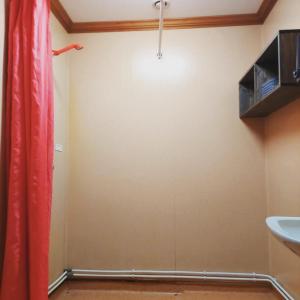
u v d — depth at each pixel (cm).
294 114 184
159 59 251
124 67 253
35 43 160
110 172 247
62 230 239
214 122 243
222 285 232
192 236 238
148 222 242
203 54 248
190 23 247
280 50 152
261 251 232
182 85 247
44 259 157
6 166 159
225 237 236
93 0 222
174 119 246
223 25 247
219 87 245
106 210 245
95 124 251
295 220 143
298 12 175
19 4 164
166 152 244
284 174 200
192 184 240
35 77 159
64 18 241
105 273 239
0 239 156
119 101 251
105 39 256
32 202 155
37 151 157
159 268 238
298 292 183
